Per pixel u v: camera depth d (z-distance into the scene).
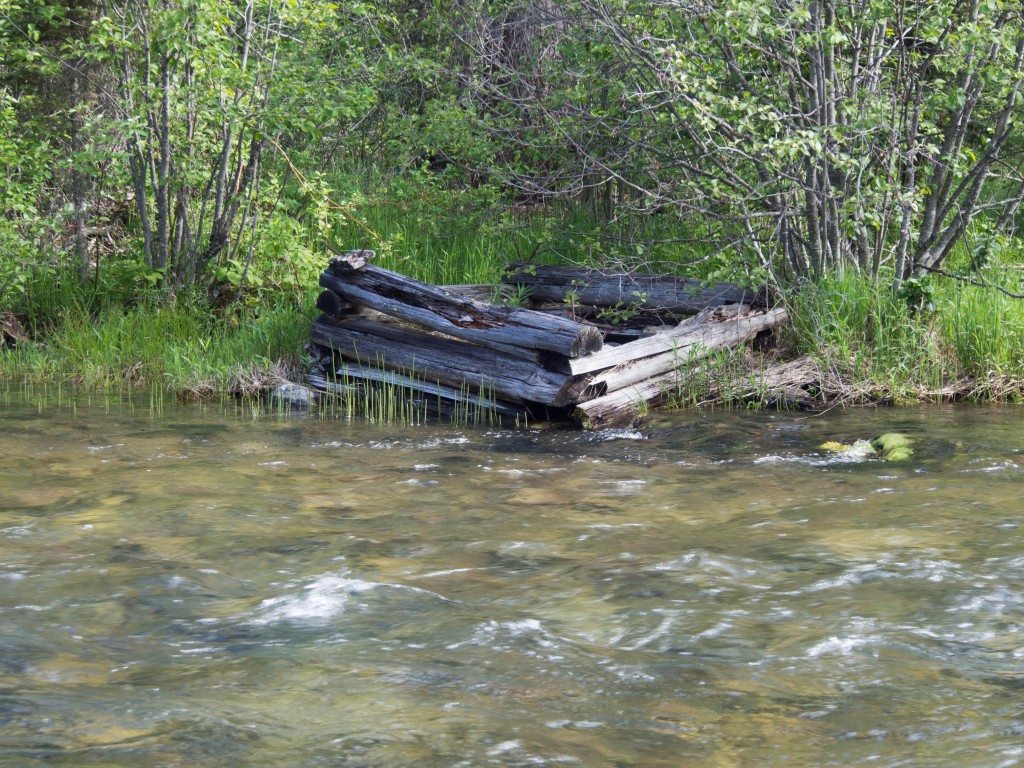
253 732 2.92
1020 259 11.66
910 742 2.88
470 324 8.52
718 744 2.87
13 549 4.79
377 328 9.05
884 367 9.11
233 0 11.58
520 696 3.21
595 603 4.12
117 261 11.93
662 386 8.78
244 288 11.48
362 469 6.61
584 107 11.59
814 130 9.03
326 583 4.31
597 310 10.68
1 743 2.82
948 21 9.27
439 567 4.62
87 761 2.71
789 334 9.83
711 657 3.55
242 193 11.41
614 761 2.76
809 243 10.15
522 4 12.24
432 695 3.20
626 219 12.48
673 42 9.75
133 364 10.19
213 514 5.48
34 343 10.85
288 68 11.10
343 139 15.65
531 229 12.84
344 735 2.90
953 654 3.56
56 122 12.33
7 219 11.70
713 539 5.05
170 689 3.24
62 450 7.01
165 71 10.86
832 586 4.30
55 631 3.77
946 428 7.67
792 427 7.90
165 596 4.18
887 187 9.07
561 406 8.12
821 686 3.29
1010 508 5.48
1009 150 12.01
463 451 7.21
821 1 9.44
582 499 5.88
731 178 10.01
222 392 9.32
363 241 13.09
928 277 9.47
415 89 15.61
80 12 11.98
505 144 12.56
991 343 9.18
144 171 11.16
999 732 2.93
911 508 5.55
